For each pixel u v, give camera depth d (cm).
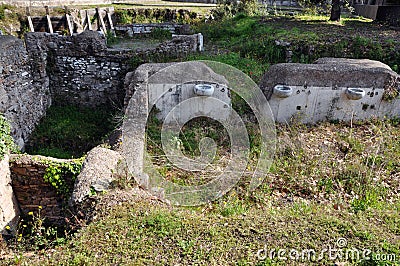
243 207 448
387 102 704
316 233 375
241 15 1362
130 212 401
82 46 925
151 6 1636
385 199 471
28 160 548
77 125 879
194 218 400
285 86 683
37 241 451
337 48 936
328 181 503
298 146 586
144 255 341
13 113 743
